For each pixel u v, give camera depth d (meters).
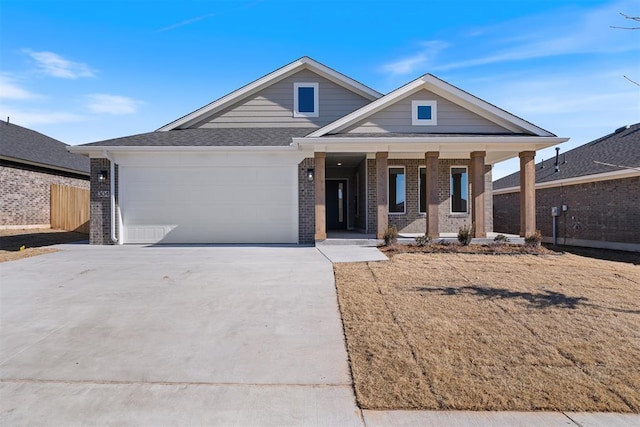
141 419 2.90
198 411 3.02
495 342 4.25
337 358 3.97
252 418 2.93
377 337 4.39
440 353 3.99
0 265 8.20
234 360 3.93
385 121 11.68
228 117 14.66
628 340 4.32
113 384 3.44
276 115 14.66
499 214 20.77
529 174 11.54
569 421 2.91
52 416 2.94
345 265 8.09
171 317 5.11
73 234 17.08
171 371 3.69
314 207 12.31
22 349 4.16
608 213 13.61
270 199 12.34
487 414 2.99
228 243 12.29
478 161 11.60
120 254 9.82
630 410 3.04
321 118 14.68
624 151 14.77
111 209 12.12
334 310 5.36
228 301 5.75
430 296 5.86
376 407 3.08
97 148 11.68
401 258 8.91
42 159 17.89
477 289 6.24
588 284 6.69
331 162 15.70
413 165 14.33
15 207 16.61
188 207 12.32
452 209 14.42
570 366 3.73
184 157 12.27
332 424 2.87
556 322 4.84
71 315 5.18
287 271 7.56
